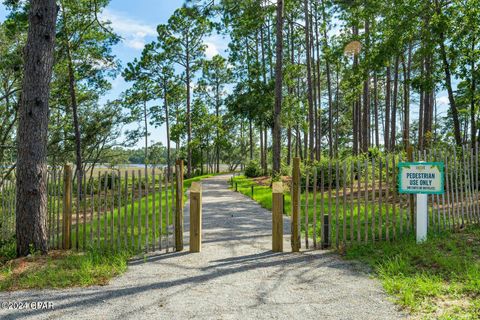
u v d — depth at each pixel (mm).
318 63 36281
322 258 6637
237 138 68812
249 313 4324
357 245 7148
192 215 7398
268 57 39250
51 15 7586
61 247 7789
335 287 5121
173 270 6129
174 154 63062
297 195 7223
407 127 28250
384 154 22859
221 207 14906
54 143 25234
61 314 4371
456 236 7273
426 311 4160
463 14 19078
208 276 5766
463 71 19203
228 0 18297
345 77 22141
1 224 9250
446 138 26266
